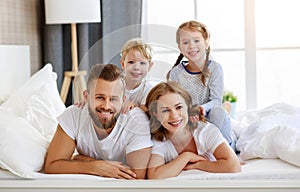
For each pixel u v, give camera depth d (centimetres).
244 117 295
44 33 369
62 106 239
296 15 372
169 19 378
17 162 167
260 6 375
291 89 378
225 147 174
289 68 377
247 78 367
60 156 172
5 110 218
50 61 369
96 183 159
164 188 156
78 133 172
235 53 379
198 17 377
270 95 381
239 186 154
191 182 156
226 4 374
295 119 239
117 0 367
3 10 312
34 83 250
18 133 179
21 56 297
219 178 163
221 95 185
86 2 329
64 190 160
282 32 375
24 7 344
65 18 331
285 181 154
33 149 174
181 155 172
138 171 167
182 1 376
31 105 223
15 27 329
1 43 308
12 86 285
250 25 364
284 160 178
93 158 176
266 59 379
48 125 214
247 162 192
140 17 366
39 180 164
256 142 195
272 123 229
